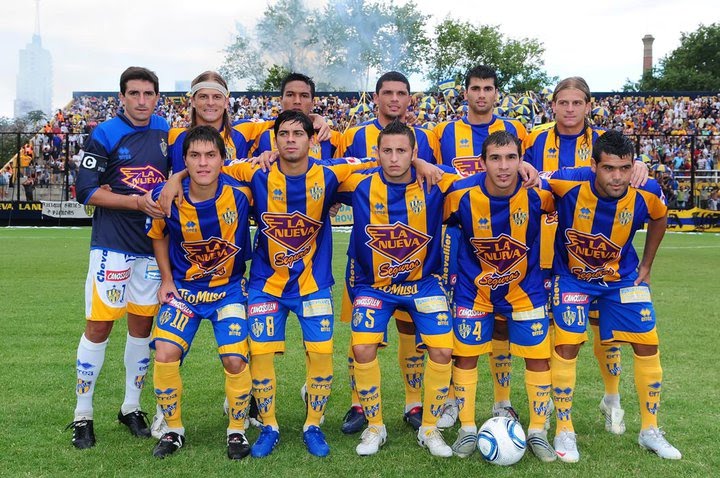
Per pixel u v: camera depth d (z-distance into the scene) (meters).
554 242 4.36
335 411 4.79
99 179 4.28
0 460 3.77
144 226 4.25
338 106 30.95
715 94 31.03
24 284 10.05
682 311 8.09
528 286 4.06
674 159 24.11
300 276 4.10
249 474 3.62
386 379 5.49
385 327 4.14
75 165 22.78
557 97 4.82
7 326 7.20
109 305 4.15
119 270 4.20
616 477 3.59
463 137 5.05
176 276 4.11
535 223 4.02
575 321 4.00
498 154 3.76
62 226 21.88
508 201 3.93
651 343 4.00
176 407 4.00
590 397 4.99
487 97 4.92
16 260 12.83
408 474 3.65
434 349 3.96
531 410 4.05
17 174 22.30
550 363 4.17
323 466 3.75
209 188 3.94
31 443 4.04
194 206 3.92
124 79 4.24
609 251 4.00
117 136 4.28
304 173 4.01
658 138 25.44
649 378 3.99
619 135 3.77
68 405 4.71
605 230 3.96
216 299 4.07
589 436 4.24
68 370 5.57
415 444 4.13
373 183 4.05
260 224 4.09
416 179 4.03
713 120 29.42
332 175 4.07
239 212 4.04
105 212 4.22
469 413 4.02
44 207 22.05
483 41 43.62
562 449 3.90
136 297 4.29
